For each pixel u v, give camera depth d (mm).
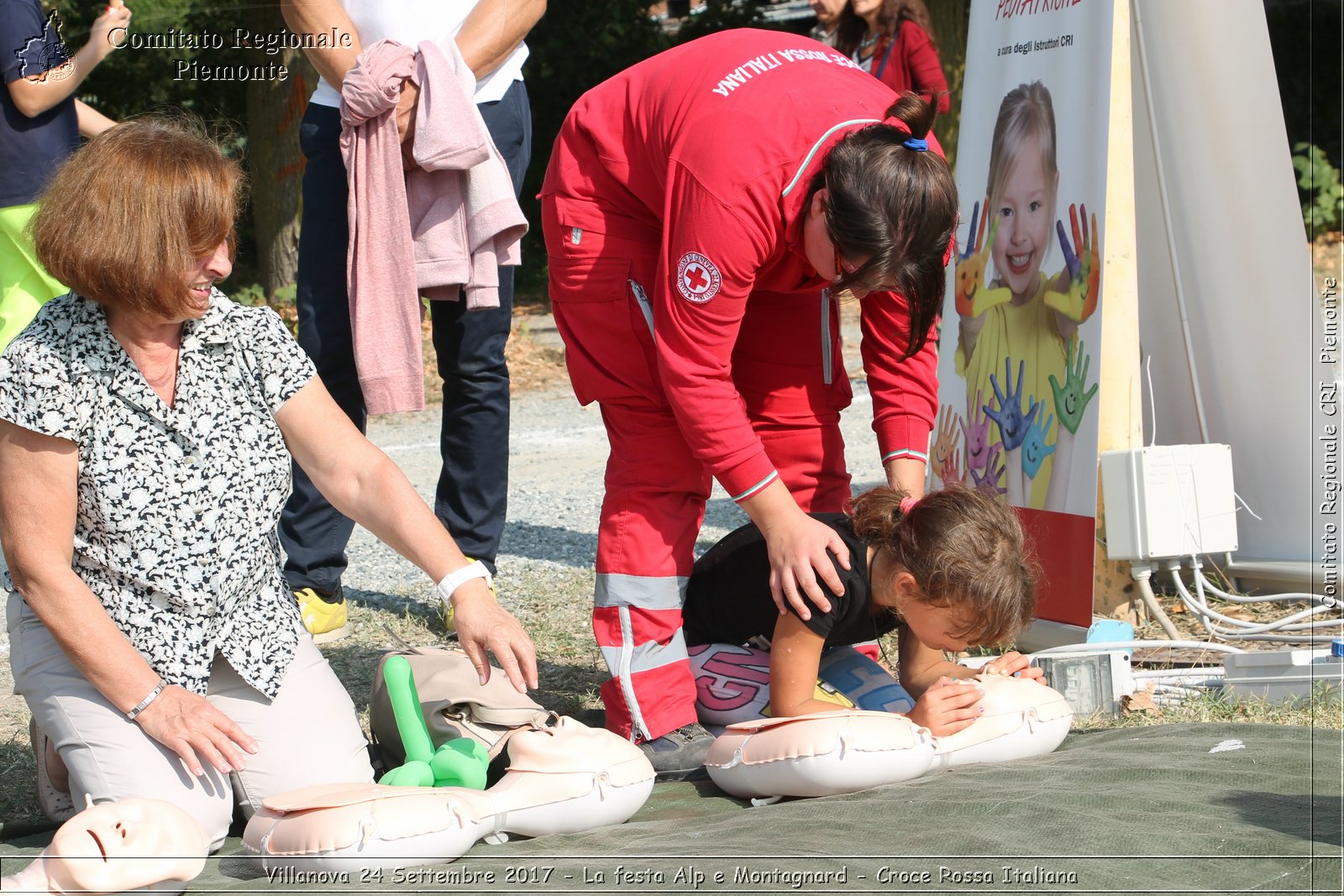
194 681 2738
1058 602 4484
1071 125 4652
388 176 4492
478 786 2785
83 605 2602
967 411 5180
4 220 5434
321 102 4656
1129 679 3826
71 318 2656
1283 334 4906
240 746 2662
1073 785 2779
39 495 2592
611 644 3305
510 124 4840
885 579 3027
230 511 2779
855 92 3055
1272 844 2391
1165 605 5008
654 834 2652
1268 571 4980
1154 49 4891
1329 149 17078
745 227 2912
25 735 3781
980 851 2387
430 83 4445
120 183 2496
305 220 4711
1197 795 2693
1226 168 4852
